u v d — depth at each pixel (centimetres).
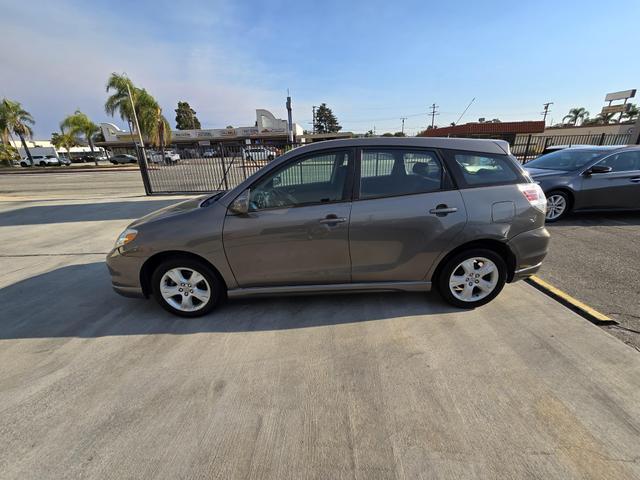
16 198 1179
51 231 641
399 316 293
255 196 277
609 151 604
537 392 203
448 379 216
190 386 217
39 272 429
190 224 277
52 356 253
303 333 273
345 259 283
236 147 1045
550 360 231
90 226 677
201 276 290
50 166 3719
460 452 166
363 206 273
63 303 340
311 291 295
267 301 325
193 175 1085
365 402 199
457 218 276
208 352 253
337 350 250
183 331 282
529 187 289
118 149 4950
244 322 292
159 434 181
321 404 199
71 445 176
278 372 229
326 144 280
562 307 302
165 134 3156
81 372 234
